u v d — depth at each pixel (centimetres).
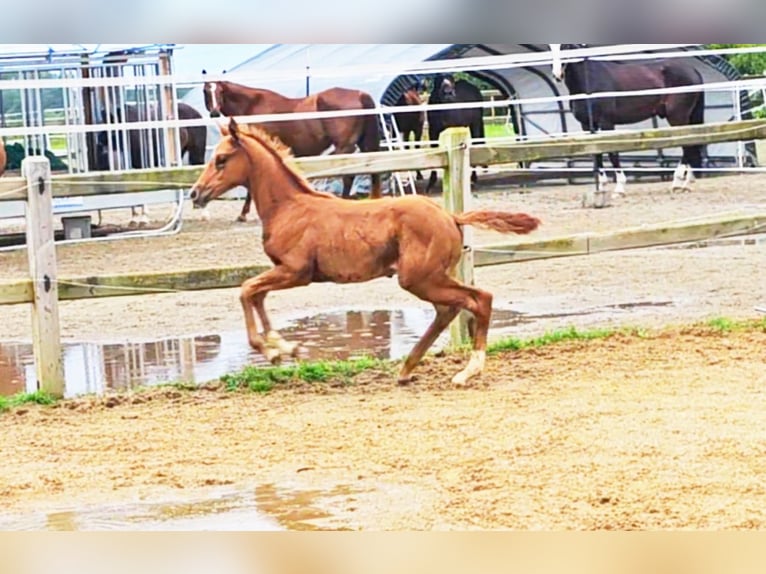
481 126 1822
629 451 527
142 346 855
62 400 687
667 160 1908
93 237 1418
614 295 977
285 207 687
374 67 1373
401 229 673
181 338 879
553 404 625
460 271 762
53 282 687
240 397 679
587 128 1700
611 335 800
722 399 620
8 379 775
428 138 1855
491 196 1694
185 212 1706
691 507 444
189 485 506
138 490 501
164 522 449
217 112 1594
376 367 738
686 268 1091
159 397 685
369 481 502
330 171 745
